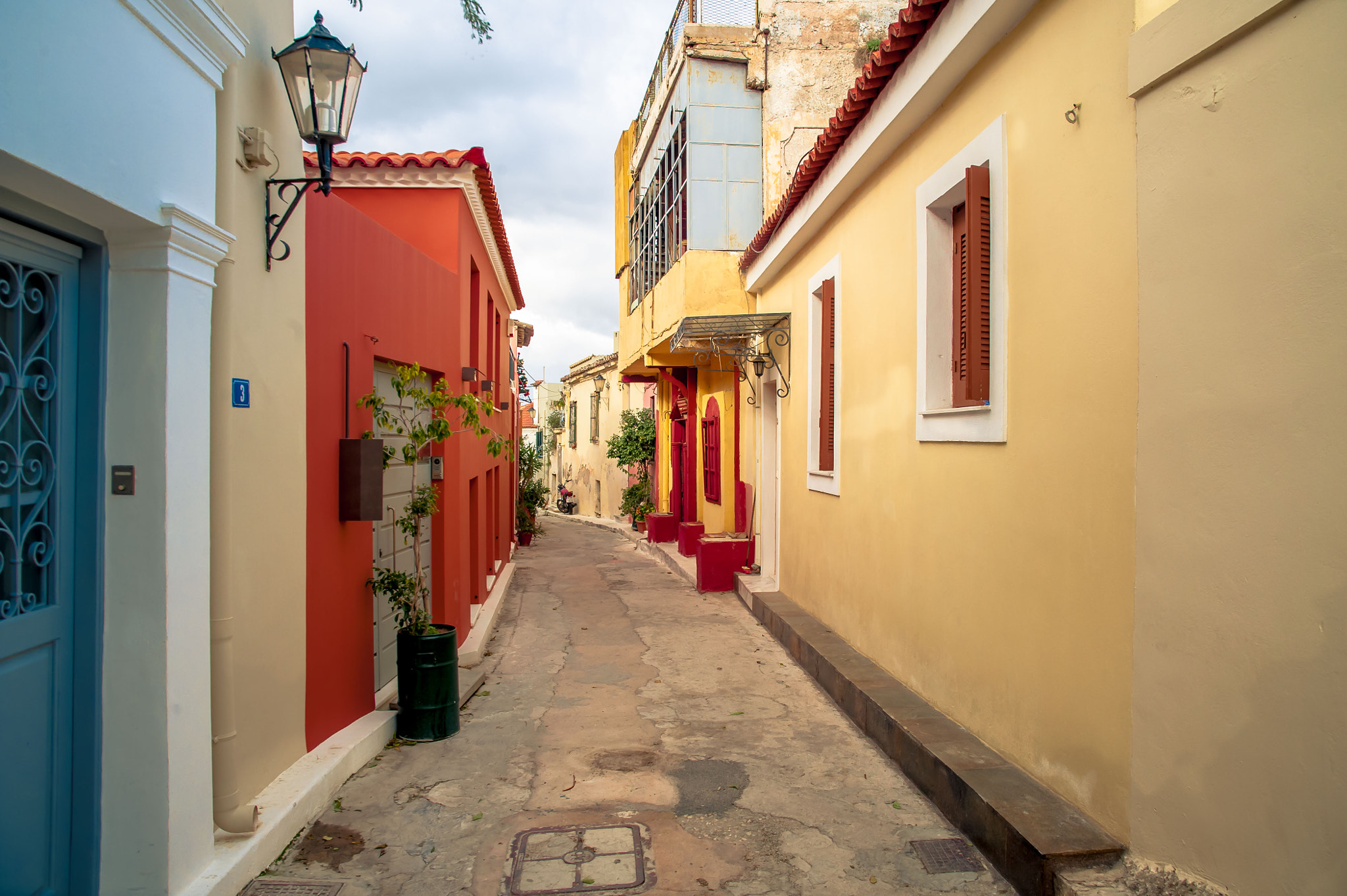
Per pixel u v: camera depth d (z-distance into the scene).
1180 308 2.73
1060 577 3.53
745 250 10.71
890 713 4.84
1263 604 2.38
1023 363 3.86
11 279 2.59
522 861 3.58
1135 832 2.98
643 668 7.14
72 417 2.87
